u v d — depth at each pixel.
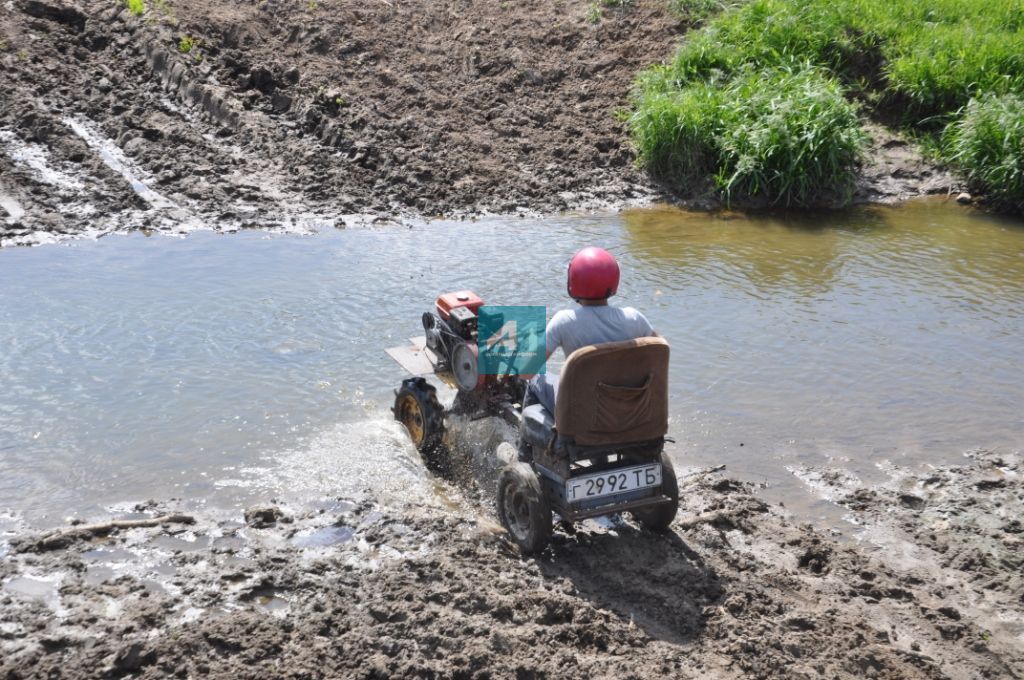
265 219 11.38
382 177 12.68
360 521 5.73
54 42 13.73
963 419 7.29
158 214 11.22
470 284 9.66
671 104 13.45
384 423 6.98
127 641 4.50
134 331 8.31
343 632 4.67
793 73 14.84
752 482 6.39
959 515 6.08
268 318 8.70
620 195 13.02
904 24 15.93
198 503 5.87
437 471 6.41
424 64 14.92
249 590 4.96
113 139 12.55
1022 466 6.66
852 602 5.14
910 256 11.05
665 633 4.80
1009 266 10.73
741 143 13.19
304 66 14.26
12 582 5.00
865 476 6.50
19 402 7.03
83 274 9.53
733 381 7.79
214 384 7.43
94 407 7.02
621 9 16.42
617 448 5.39
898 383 7.84
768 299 9.58
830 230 12.04
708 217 12.50
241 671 4.33
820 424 7.16
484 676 4.38
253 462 6.37
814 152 12.98
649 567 5.33
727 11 16.05
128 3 14.48
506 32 15.77
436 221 11.79
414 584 5.04
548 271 10.10
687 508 6.03
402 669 4.38
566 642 4.67
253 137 12.93
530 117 14.31
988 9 16.72
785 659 4.59
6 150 11.88
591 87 14.94
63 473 6.15
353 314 8.85
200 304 8.94
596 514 5.23
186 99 13.41
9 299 8.83
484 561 5.34
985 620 5.08
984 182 13.45
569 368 5.01
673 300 9.46
